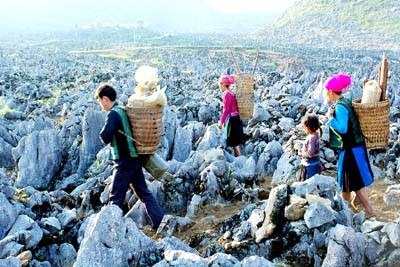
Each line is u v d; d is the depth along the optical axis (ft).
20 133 67.41
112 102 30.14
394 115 64.39
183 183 38.81
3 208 32.94
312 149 35.14
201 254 28.27
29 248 30.01
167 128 52.65
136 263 25.03
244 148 50.83
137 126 29.66
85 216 37.52
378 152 44.73
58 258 30.40
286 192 29.17
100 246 23.95
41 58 296.71
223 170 39.04
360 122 30.53
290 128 54.70
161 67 232.53
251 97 47.24
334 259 24.94
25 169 50.44
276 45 598.34
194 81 141.49
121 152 30.01
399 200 33.60
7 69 194.29
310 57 336.29
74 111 82.02
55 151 51.88
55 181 51.13
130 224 25.46
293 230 27.61
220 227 33.04
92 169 49.88
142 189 31.78
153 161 30.78
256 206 32.86
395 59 318.65
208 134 50.42
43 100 111.34
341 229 25.77
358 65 251.60
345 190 31.27
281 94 87.45
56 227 32.12
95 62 292.40
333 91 30.86
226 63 281.74
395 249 25.39
